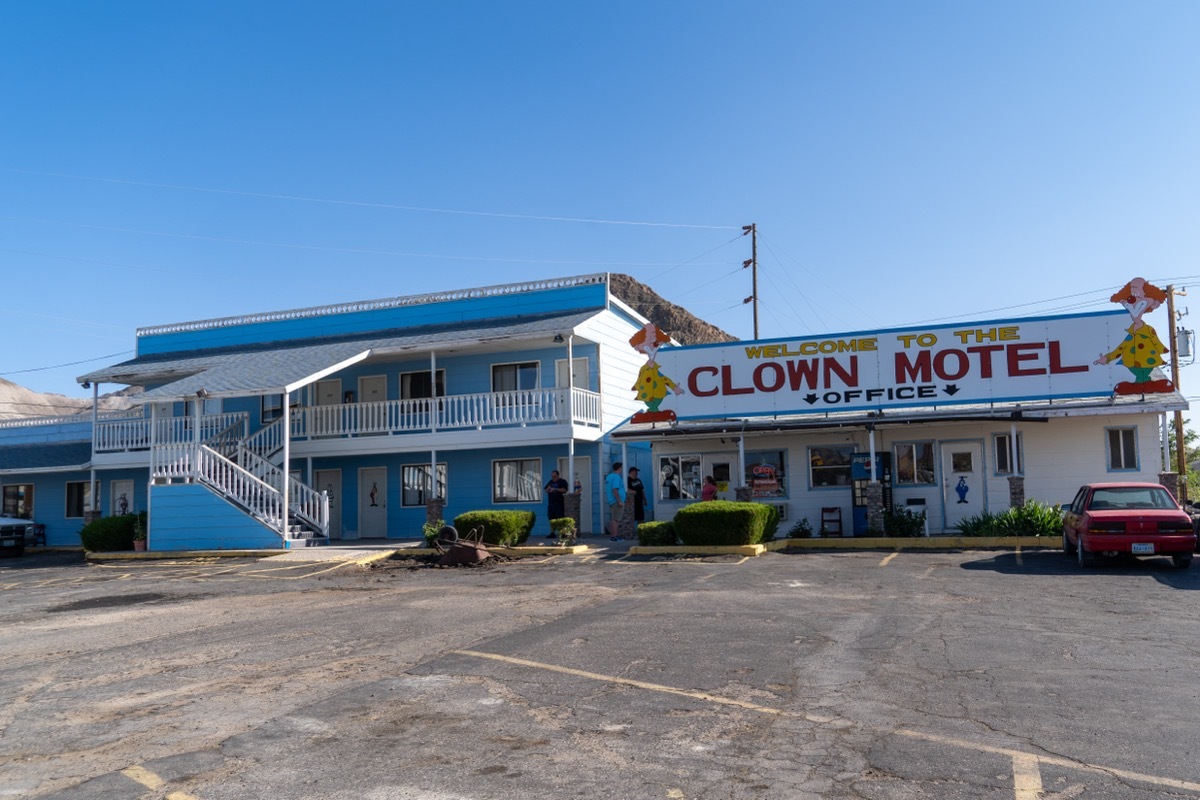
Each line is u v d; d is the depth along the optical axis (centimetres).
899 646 1016
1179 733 688
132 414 3603
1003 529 2186
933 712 757
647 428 2619
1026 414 2308
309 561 2275
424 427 2892
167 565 2384
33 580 2173
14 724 814
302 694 874
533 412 2777
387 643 1121
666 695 829
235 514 2614
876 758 644
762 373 2562
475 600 1487
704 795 581
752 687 852
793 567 1803
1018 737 686
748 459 2628
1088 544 1658
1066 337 2378
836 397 2509
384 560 2262
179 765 671
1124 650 977
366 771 642
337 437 2972
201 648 1148
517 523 2358
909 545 2183
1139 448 2334
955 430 2472
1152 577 1533
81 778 653
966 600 1338
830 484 2558
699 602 1373
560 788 598
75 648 1192
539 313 3081
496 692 855
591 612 1309
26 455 3522
